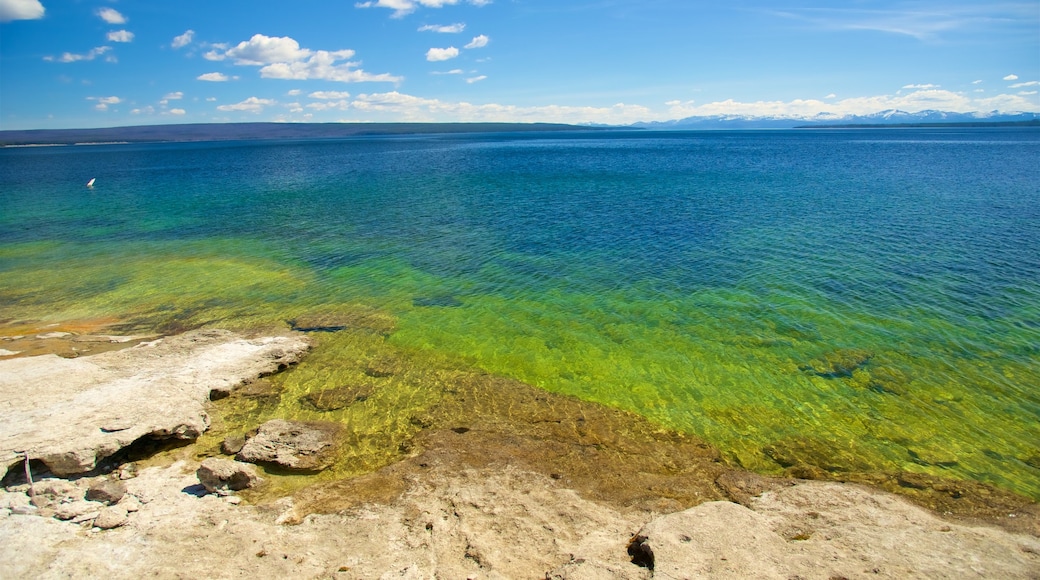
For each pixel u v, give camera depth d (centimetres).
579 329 2136
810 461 1357
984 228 3422
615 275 2744
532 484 1242
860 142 15862
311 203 5053
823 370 1783
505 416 1556
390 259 3125
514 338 2070
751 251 3075
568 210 4444
